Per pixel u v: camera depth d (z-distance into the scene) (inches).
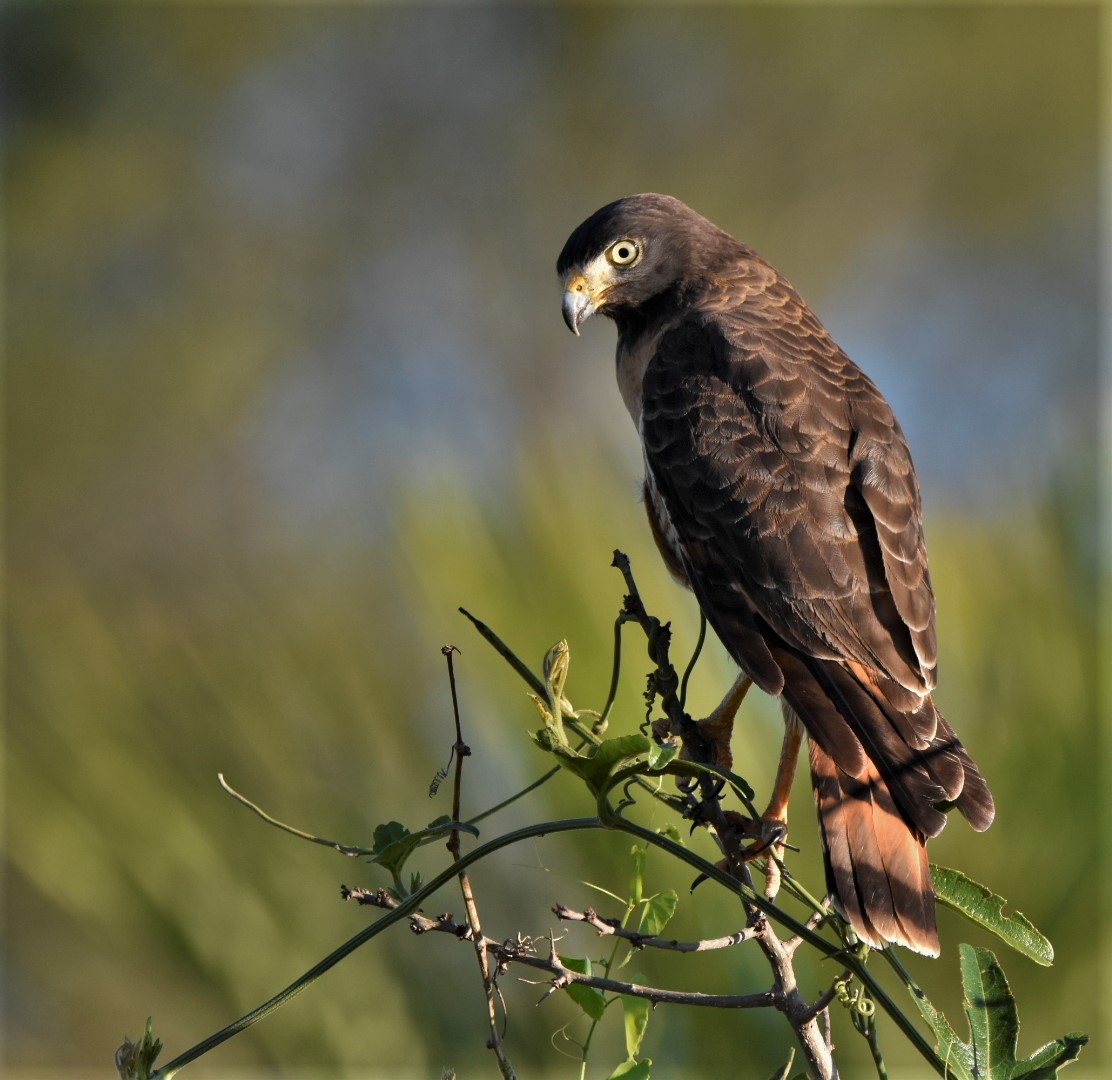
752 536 266.8
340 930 331.0
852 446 275.7
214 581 1058.7
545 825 178.2
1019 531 316.2
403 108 1151.0
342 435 1113.4
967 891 206.1
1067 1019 289.1
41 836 348.8
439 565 313.6
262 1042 325.7
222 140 1144.2
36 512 1075.3
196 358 1109.1
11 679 372.8
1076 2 1116.5
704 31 1130.7
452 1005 316.2
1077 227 1130.7
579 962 194.2
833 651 254.5
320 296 1139.9
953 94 1127.0
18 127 1120.2
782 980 185.0
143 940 338.6
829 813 222.5
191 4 1109.7
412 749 339.3
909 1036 175.3
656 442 286.5
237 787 344.2
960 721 303.0
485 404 1119.0
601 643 301.9
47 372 1096.8
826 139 1142.3
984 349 1133.7
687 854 176.7
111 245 1124.5
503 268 1144.8
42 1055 595.2
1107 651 300.5
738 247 345.1
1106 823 290.8
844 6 1120.8
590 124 1143.6
